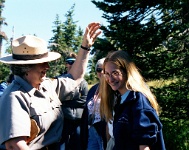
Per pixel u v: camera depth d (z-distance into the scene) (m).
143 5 10.31
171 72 10.20
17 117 2.49
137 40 10.09
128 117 2.60
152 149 2.58
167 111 10.07
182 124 10.53
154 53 10.34
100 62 4.10
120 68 2.67
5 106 2.54
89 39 3.15
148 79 10.28
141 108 2.55
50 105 2.75
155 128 2.52
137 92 2.62
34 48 2.66
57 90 3.00
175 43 10.46
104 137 3.34
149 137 2.48
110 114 3.02
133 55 10.23
